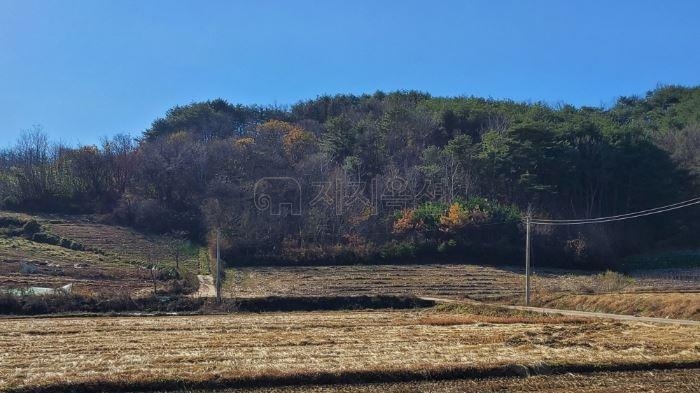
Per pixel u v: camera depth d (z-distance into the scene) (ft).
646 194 275.18
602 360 81.35
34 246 219.61
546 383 73.15
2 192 274.36
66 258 208.23
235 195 260.01
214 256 221.05
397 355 85.10
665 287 183.93
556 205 272.31
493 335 103.50
